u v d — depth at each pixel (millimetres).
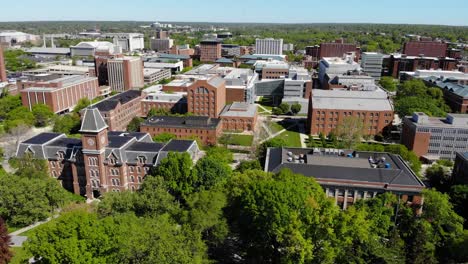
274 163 126312
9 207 109375
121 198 100188
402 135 191125
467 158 129250
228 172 127125
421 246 80625
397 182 113062
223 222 85500
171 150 131875
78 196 135375
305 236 77625
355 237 76688
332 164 123750
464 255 83000
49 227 76688
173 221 91500
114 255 71750
